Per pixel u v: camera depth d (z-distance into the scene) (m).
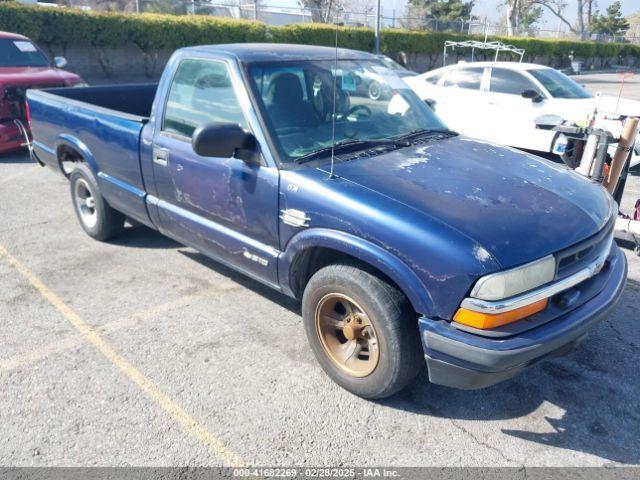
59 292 4.36
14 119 8.27
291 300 4.27
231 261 3.79
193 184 3.80
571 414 3.04
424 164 3.28
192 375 3.34
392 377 2.87
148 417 2.98
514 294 2.55
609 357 3.55
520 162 3.54
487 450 2.77
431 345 2.64
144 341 3.70
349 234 2.87
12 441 2.81
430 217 2.69
